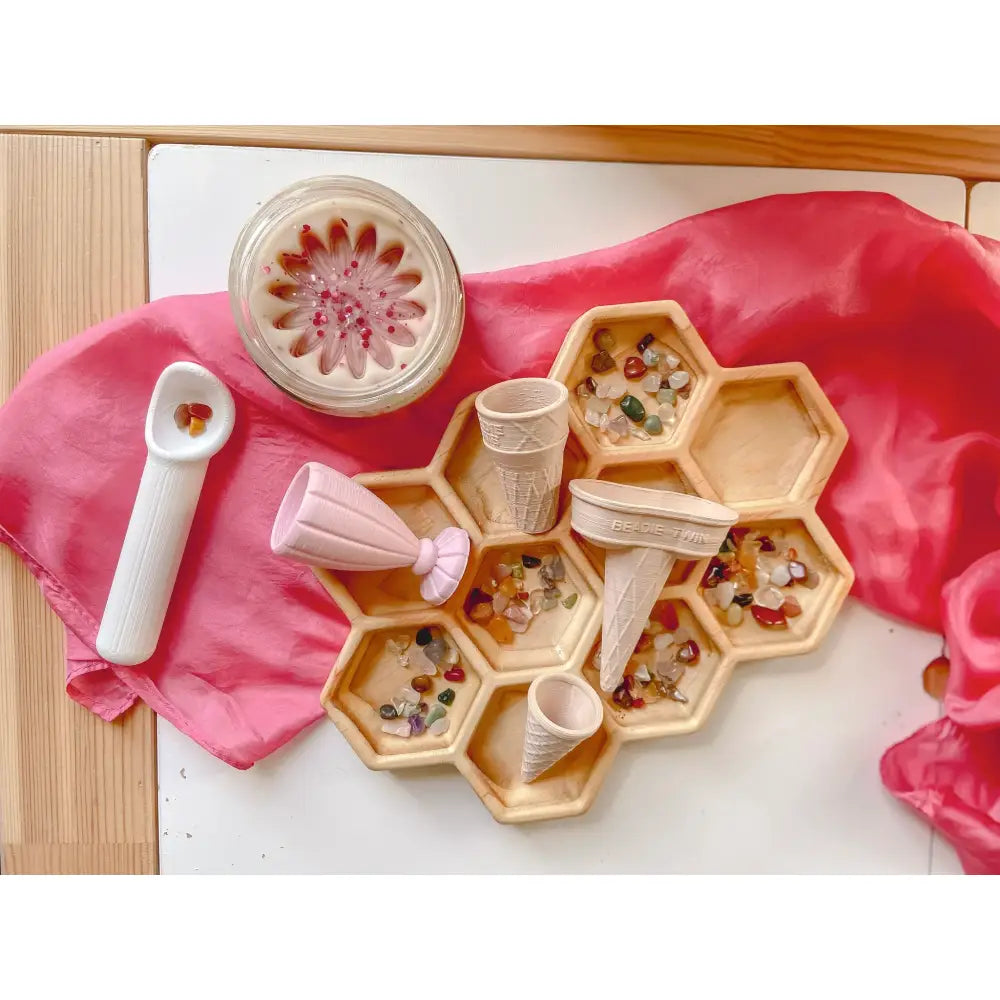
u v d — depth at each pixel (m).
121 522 0.67
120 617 0.64
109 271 0.66
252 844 0.70
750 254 0.65
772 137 0.67
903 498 0.68
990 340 0.67
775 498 0.67
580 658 0.65
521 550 0.67
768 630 0.68
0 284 0.66
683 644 0.68
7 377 0.67
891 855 0.73
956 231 0.64
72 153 0.65
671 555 0.58
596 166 0.67
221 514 0.67
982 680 0.67
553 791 0.68
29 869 0.70
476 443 0.67
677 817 0.72
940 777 0.70
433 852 0.71
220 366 0.64
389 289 0.62
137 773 0.70
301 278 0.62
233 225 0.66
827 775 0.72
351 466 0.66
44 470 0.66
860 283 0.66
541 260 0.67
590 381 0.66
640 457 0.64
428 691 0.68
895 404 0.68
